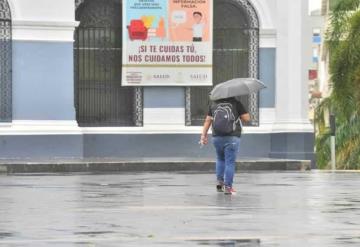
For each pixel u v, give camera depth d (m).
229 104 23.27
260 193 23.52
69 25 37.31
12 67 36.97
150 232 15.73
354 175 31.84
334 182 27.75
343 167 46.16
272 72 39.72
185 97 39.06
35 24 37.03
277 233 15.61
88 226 16.53
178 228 16.23
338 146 46.19
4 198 21.88
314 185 26.42
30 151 37.09
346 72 42.62
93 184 26.64
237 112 23.36
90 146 38.34
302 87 39.50
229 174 23.08
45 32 37.16
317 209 19.45
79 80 38.38
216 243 14.41
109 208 19.59
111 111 38.75
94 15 38.44
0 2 36.88
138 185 26.23
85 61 38.47
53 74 37.34
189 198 22.02
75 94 38.34
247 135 39.44
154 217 17.89
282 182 27.73
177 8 38.56
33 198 21.91
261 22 39.41
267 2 39.47
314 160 39.44
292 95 39.31
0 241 14.67
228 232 15.73
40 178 29.48
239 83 23.39
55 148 37.31
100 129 38.44
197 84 38.81
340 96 43.00
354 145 45.69
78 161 34.62
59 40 37.34
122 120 38.84
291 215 18.31
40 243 14.45
